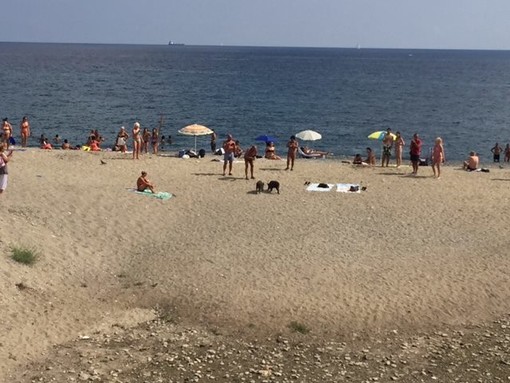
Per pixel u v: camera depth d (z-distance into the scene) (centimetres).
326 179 2700
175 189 2400
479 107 7588
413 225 2055
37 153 2988
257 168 2912
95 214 1994
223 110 6669
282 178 2689
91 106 6725
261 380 1147
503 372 1191
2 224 1759
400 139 3103
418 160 2894
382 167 3050
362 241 1883
